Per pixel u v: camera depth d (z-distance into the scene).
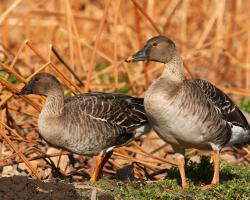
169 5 25.16
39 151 14.59
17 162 13.80
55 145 13.45
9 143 13.55
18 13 25.03
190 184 13.19
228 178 13.96
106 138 13.77
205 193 12.49
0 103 14.45
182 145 13.05
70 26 17.61
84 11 26.33
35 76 13.53
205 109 12.77
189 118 12.61
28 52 20.75
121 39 23.38
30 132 15.90
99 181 13.04
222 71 22.38
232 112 13.50
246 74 21.88
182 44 22.64
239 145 14.61
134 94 18.11
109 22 22.33
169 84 12.77
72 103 13.71
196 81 13.21
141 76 19.03
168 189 12.78
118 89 18.16
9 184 11.41
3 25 21.84
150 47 13.24
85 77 18.33
